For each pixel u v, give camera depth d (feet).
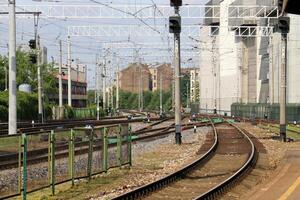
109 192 53.52
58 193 52.70
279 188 53.21
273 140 127.75
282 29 119.75
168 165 78.69
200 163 77.41
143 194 50.55
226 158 87.71
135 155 95.20
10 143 47.03
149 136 135.44
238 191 55.16
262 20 251.39
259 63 310.86
